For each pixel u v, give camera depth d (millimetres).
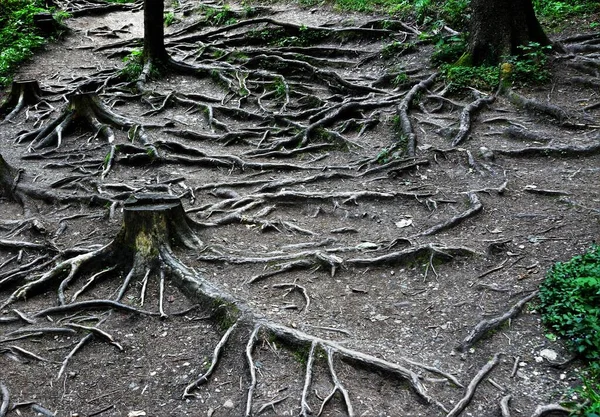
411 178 7676
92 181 7926
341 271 5516
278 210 6957
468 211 6426
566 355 4230
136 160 8734
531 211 6465
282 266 5531
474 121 9133
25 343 4734
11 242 6211
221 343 4461
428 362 4254
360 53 13461
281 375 4203
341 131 9555
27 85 12273
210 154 8797
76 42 17031
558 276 4840
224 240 6188
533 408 3791
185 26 18219
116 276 5566
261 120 10555
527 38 10312
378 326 4730
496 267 5422
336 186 7566
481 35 10500
